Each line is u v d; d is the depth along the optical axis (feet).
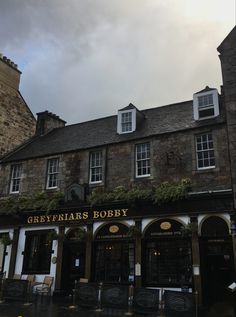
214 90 49.67
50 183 58.39
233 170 41.57
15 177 62.75
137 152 51.85
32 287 49.49
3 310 35.12
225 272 40.52
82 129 66.59
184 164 46.78
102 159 54.03
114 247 48.19
